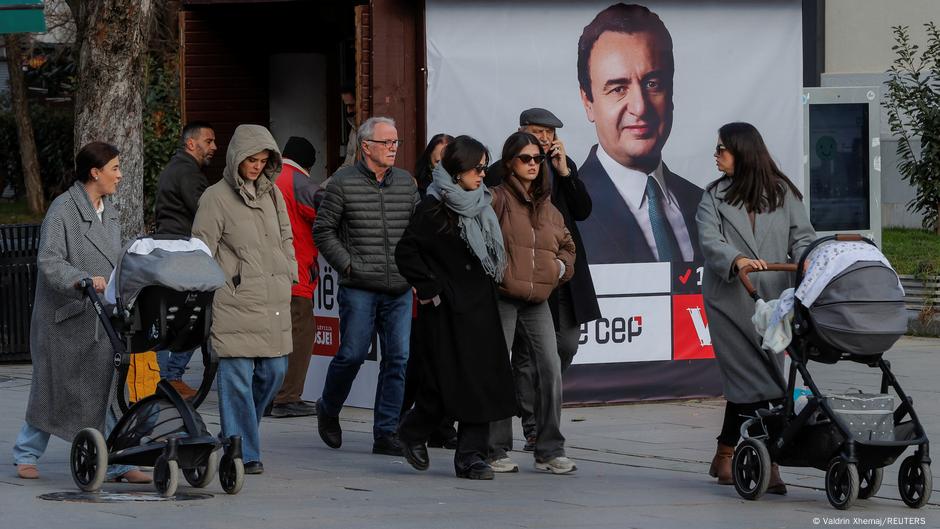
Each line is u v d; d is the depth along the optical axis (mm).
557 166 26109
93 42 31375
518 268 23516
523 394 26766
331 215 26594
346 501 21406
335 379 26766
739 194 22797
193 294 21172
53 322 22312
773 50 32531
